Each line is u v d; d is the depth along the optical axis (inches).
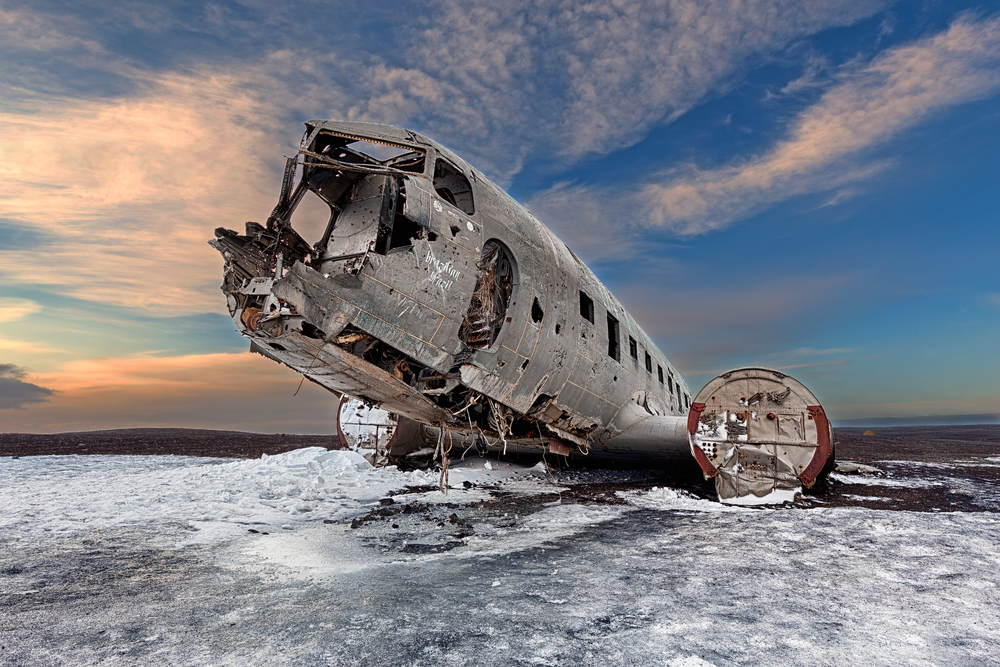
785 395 316.8
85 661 100.8
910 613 128.0
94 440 1013.8
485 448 462.0
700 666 99.0
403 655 103.0
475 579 156.2
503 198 329.1
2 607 131.7
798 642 110.3
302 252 287.4
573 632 115.0
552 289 331.9
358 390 291.3
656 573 163.2
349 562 177.2
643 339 492.1
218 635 113.1
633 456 422.9
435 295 264.2
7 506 282.4
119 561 177.3
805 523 247.8
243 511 275.4
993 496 350.6
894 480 453.7
